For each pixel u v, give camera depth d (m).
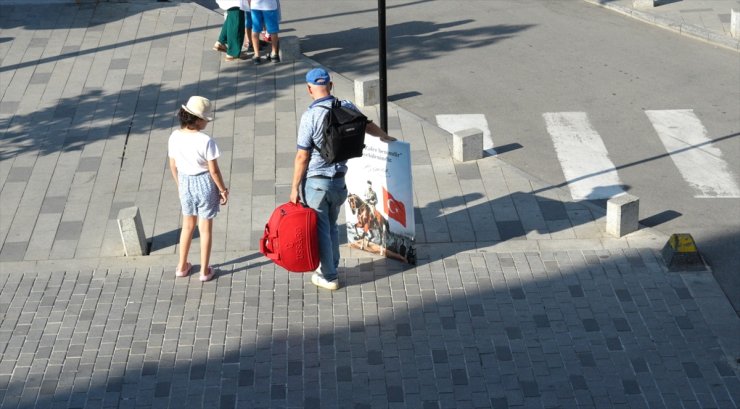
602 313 9.64
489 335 9.34
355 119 8.95
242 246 10.85
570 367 8.91
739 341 9.21
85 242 11.00
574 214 11.48
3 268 10.51
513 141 13.48
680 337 9.28
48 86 14.84
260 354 9.11
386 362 9.00
